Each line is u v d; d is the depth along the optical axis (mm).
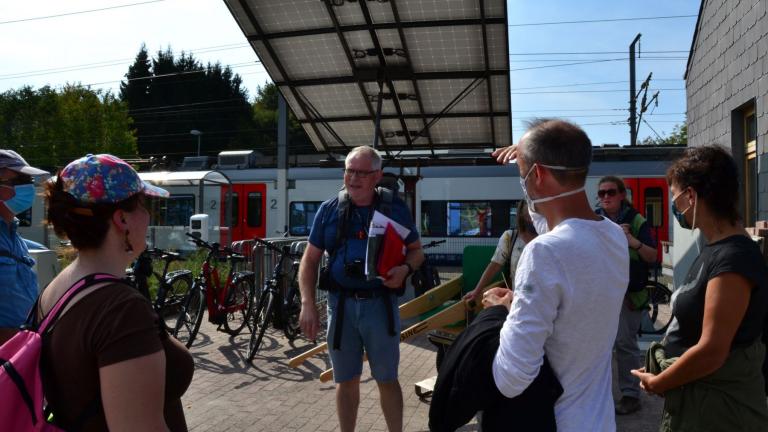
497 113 8055
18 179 3102
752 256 2258
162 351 1676
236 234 22125
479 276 5914
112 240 1801
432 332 5426
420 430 4754
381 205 3879
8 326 2936
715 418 2295
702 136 9383
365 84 7891
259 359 6984
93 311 1625
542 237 1871
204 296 7637
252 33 7219
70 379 1620
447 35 7008
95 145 37094
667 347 2514
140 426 1576
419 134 8688
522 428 1859
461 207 20812
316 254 4000
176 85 61188
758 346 2344
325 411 5219
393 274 3686
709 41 8984
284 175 14766
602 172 19094
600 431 1862
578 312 1824
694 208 2414
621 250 1940
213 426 4871
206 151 61094
